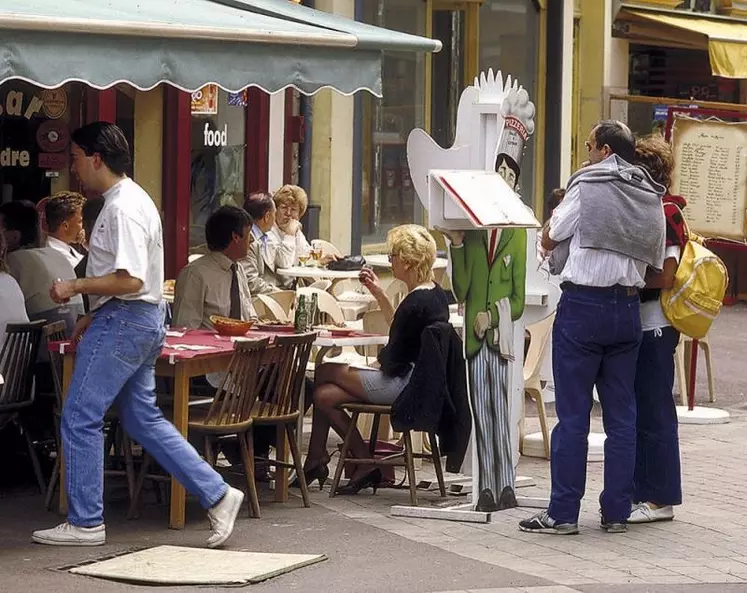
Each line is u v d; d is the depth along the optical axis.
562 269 13.63
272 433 15.32
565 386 13.65
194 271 15.48
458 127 14.99
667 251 14.04
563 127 31.39
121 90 22.06
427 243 14.84
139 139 22.33
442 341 14.39
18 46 12.16
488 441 14.45
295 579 11.91
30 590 11.36
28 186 21.19
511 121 14.77
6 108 20.91
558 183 31.25
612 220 13.25
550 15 30.92
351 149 25.14
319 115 24.66
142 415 12.81
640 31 34.81
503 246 14.43
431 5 27.66
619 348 13.62
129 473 13.97
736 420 20.61
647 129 35.31
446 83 28.28
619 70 34.88
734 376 24.44
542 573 12.32
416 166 15.22
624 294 13.43
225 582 11.62
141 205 12.48
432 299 14.71
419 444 16.47
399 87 27.03
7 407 14.27
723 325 30.97
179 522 13.52
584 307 13.40
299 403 14.85
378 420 15.48
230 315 15.55
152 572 11.88
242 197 23.88
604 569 12.53
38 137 21.17
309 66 14.70
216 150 23.42
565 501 13.71
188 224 22.81
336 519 14.16
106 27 12.62
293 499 14.99
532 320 15.34
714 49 33.53
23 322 14.50
